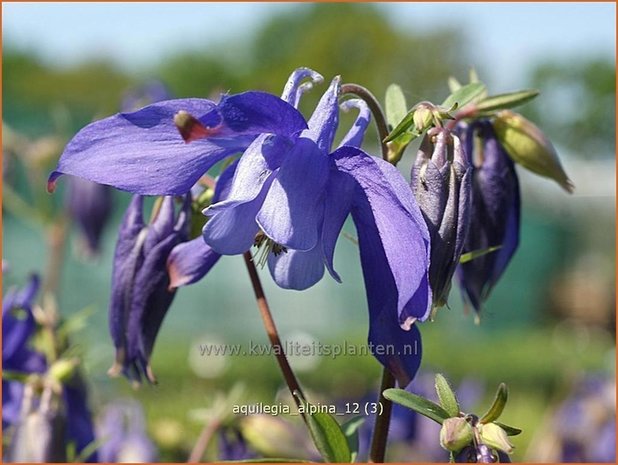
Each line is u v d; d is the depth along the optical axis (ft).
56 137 2.06
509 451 0.97
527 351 5.52
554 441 1.85
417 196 0.96
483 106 1.10
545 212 7.14
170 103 0.96
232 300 6.07
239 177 0.96
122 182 0.97
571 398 1.91
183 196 1.09
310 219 0.95
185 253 1.07
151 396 3.03
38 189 2.03
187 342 5.56
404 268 0.94
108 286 5.24
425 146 0.97
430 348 5.26
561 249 7.14
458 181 0.96
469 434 0.97
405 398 0.98
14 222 5.15
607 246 7.57
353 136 1.02
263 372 3.95
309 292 6.04
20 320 1.33
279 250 0.98
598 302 6.92
